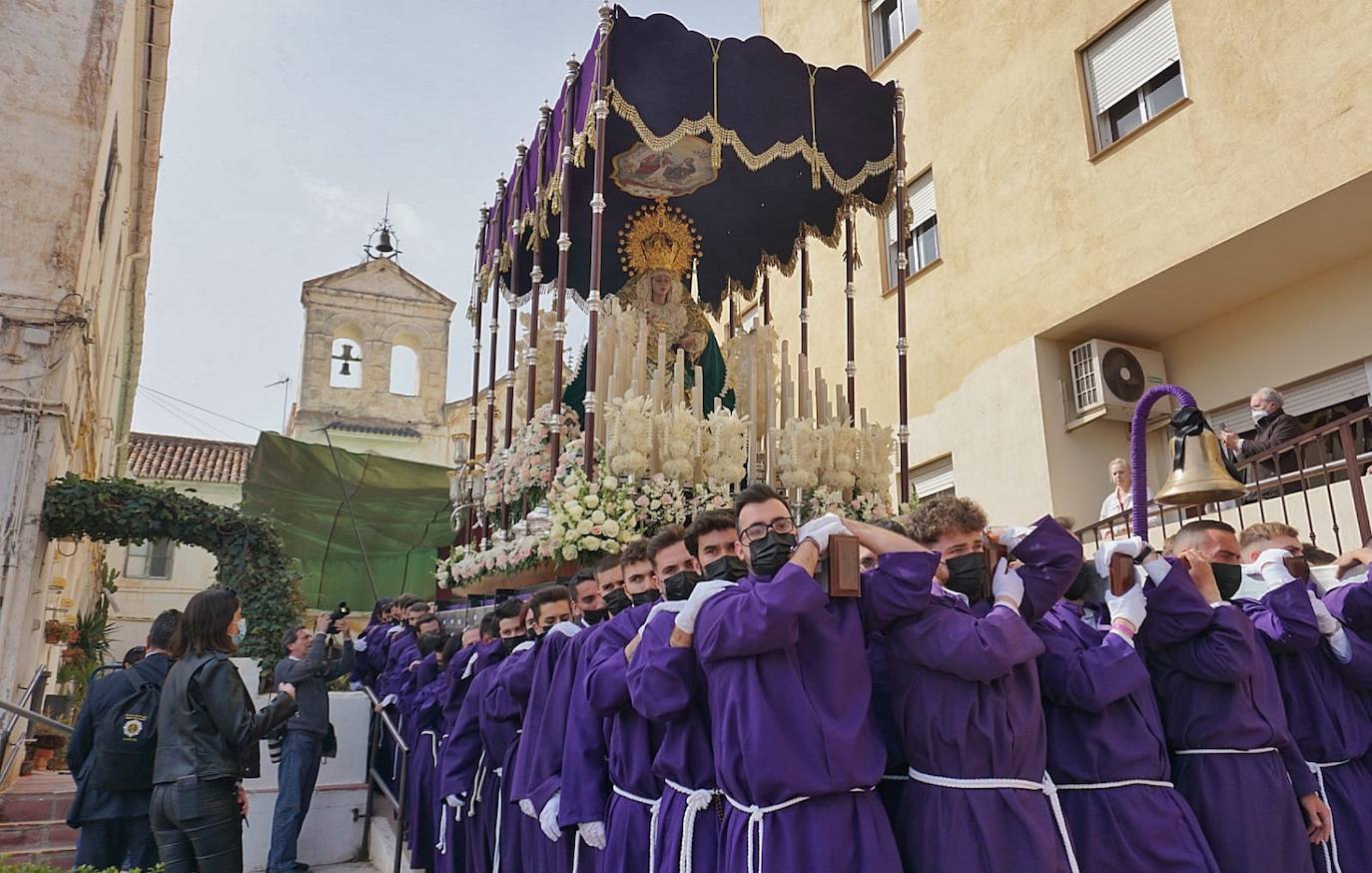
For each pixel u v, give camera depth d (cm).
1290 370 1020
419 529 1620
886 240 1434
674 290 1025
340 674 838
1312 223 908
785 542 326
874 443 835
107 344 1664
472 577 858
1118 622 338
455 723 600
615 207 1034
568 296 1047
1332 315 988
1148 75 1058
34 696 1038
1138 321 1112
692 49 796
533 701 470
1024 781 302
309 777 725
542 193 886
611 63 762
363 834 809
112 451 2303
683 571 391
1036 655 310
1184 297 1054
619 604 473
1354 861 369
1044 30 1186
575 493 667
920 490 1340
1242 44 948
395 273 2994
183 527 1187
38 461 1045
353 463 1571
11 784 959
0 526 1011
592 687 379
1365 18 846
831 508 776
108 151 1245
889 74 1472
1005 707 303
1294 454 908
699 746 341
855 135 880
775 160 959
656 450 712
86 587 1939
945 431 1277
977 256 1252
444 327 3006
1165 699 358
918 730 305
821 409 867
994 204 1234
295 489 1563
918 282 1355
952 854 290
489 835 553
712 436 736
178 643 500
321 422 2775
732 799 306
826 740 290
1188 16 1005
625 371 810
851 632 309
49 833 835
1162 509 844
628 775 381
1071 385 1155
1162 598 348
